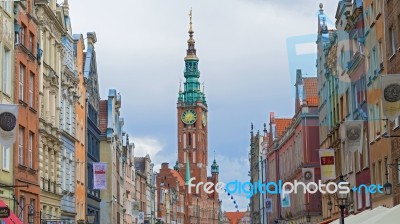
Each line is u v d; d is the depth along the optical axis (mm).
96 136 79812
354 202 58281
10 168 42062
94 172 58125
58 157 57031
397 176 44781
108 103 86125
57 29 57188
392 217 26125
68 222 57781
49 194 53562
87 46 76938
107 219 82625
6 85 42062
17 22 43656
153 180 140000
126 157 105312
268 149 123125
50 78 54125
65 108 60812
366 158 53812
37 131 48656
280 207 108250
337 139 63844
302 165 81312
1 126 28875
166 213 172875
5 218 35344
